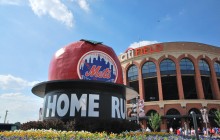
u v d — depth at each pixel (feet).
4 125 94.12
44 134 31.24
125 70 180.04
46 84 47.96
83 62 47.60
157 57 167.02
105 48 51.08
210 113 151.53
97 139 27.73
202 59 169.89
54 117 45.32
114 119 46.91
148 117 149.28
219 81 178.70
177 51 164.86
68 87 46.19
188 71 164.04
